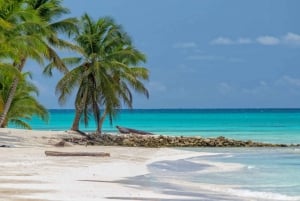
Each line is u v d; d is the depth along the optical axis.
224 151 58.03
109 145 62.78
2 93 73.69
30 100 78.25
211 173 33.06
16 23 57.47
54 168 31.44
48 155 40.34
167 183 27.23
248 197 23.36
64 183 24.83
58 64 62.66
